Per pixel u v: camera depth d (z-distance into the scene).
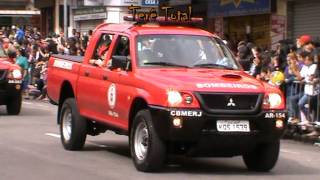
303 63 15.27
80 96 11.84
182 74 9.82
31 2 50.97
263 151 10.05
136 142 9.98
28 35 33.88
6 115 19.17
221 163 11.27
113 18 30.73
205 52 10.73
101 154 11.80
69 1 34.75
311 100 14.88
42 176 9.55
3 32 37.62
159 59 10.43
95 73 11.35
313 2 21.36
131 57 10.43
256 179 9.65
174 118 9.11
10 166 10.37
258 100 9.45
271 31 22.59
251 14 23.33
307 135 14.91
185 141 9.31
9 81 18.81
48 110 20.97
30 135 14.34
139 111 9.88
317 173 10.44
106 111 10.94
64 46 26.25
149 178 9.41
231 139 9.30
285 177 9.93
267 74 16.69
